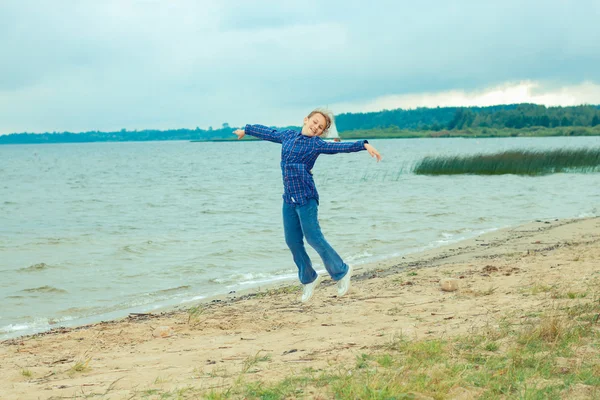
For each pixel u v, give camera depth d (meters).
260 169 64.50
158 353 6.32
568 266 10.39
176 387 4.70
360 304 8.51
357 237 17.08
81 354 6.51
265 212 24.83
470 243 15.51
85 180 50.47
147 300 10.64
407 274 10.95
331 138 5.72
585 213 21.55
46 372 5.70
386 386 4.38
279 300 9.54
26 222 22.73
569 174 38.69
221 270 13.16
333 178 42.69
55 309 10.14
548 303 7.36
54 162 97.25
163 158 107.50
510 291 8.55
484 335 5.87
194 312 8.64
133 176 55.22
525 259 11.74
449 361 5.09
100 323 8.73
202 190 37.16
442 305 7.96
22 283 12.09
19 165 86.00
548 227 17.66
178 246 16.41
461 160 41.03
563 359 4.99
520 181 35.06
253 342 6.55
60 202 31.06
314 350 5.88
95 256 15.11
